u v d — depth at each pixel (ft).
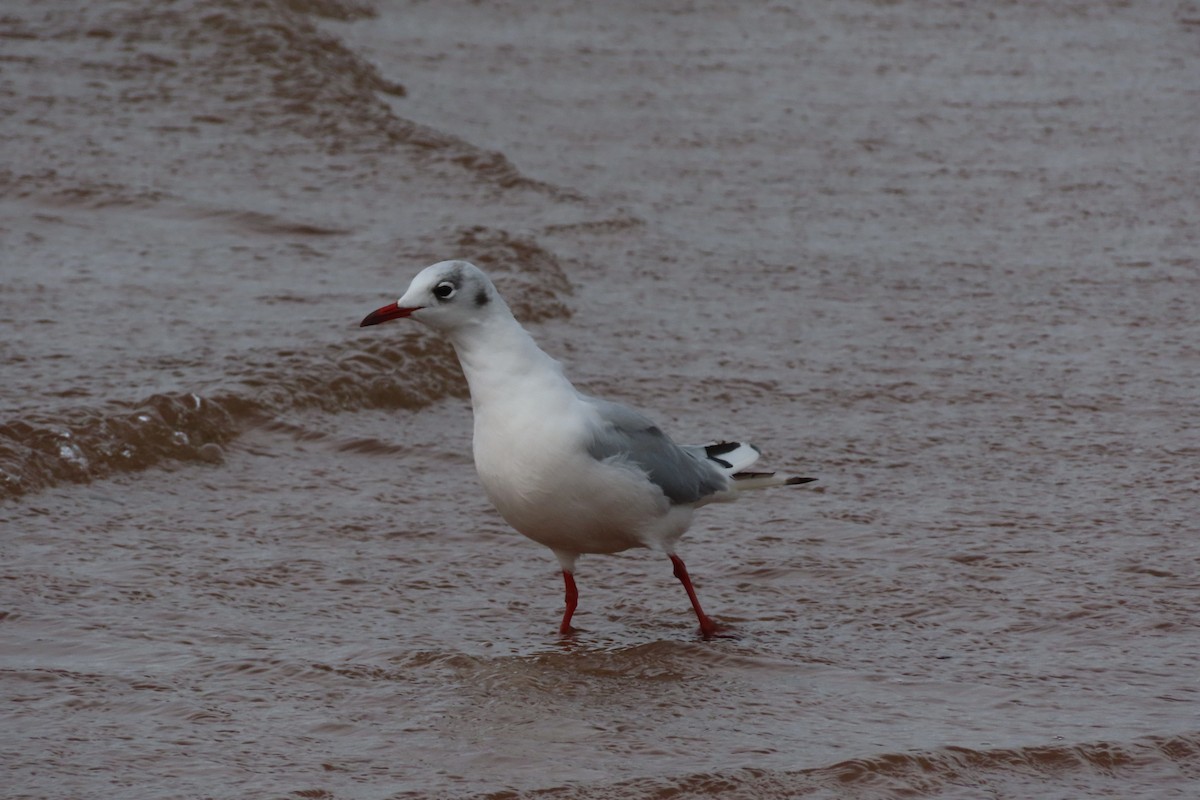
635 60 110.32
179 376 48.14
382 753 27.30
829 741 28.09
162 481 42.57
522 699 29.96
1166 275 67.97
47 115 76.74
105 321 53.31
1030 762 27.45
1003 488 43.52
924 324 60.44
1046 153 91.50
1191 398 52.03
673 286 64.59
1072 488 43.50
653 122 94.84
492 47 110.52
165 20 89.20
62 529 38.65
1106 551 38.58
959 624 34.32
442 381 51.78
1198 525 40.50
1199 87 108.88
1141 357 56.65
